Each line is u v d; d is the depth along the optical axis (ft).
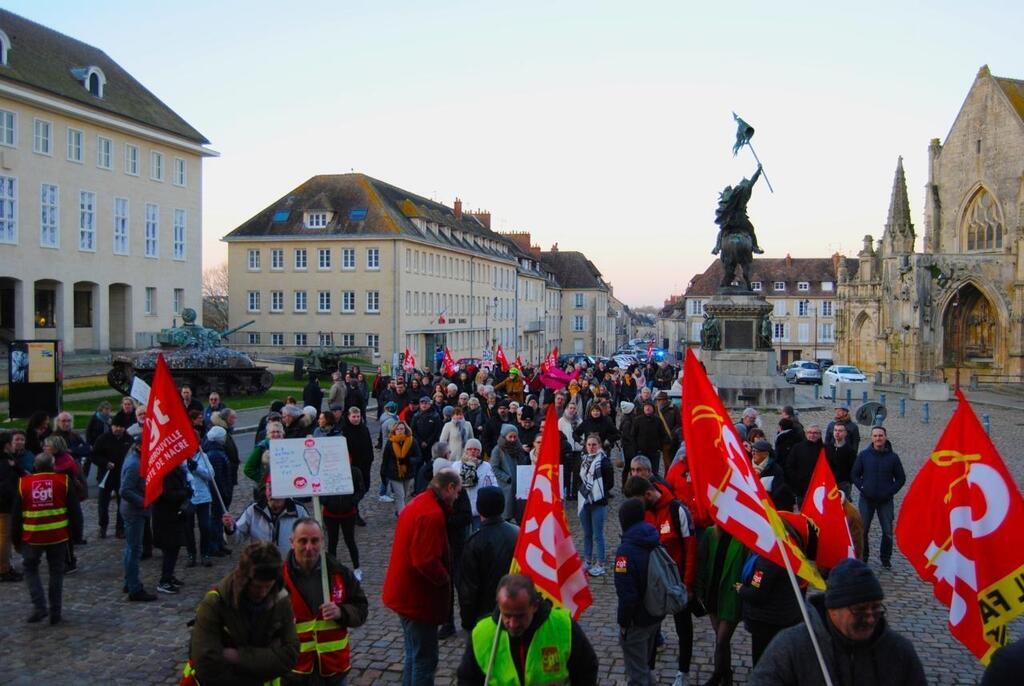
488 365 141.28
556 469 22.95
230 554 44.04
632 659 24.44
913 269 186.09
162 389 34.42
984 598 20.62
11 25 163.84
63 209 162.61
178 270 197.16
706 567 26.68
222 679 18.56
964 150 202.28
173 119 197.26
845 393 143.54
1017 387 174.09
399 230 219.20
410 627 25.09
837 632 15.43
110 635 32.35
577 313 410.52
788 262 352.49
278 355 211.00
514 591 17.16
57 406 81.05
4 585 38.88
